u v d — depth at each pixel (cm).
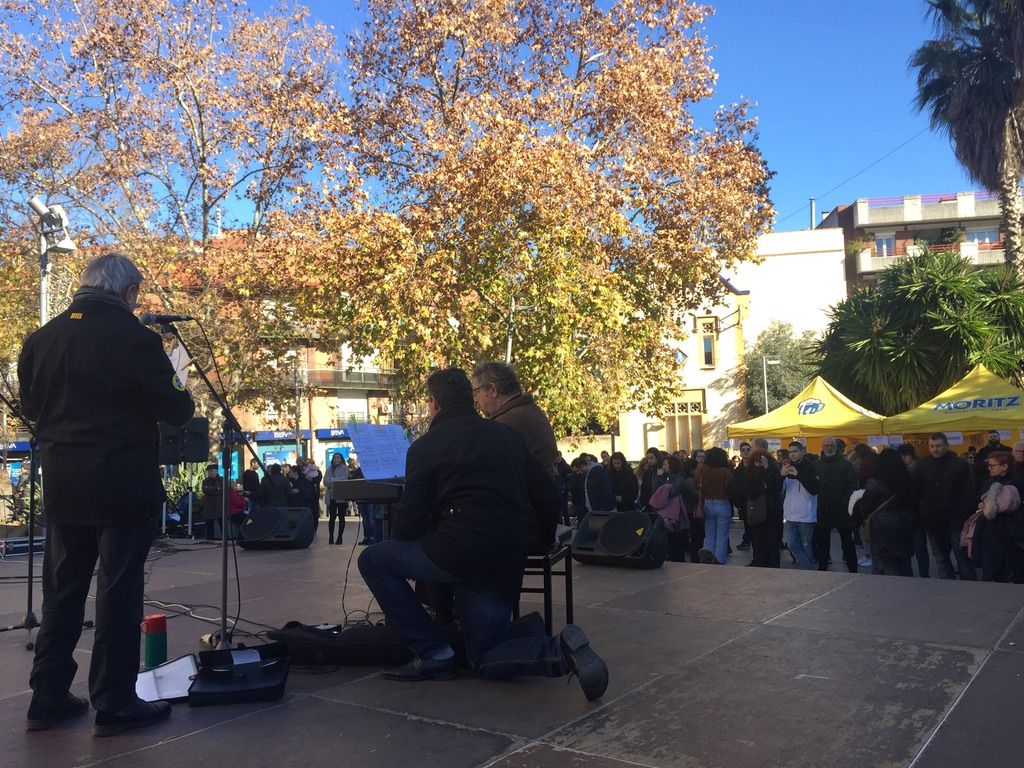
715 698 359
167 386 332
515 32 1922
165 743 320
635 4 1938
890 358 2159
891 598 558
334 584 693
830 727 322
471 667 412
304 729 332
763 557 1025
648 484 1273
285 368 2267
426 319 1573
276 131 1983
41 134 1917
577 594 612
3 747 318
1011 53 2262
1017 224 2334
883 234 5631
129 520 328
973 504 867
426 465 379
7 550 1130
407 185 1858
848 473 1000
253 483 1527
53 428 325
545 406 1770
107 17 1934
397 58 1903
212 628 537
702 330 3816
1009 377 2142
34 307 2086
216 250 2058
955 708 340
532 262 1579
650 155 1839
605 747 308
